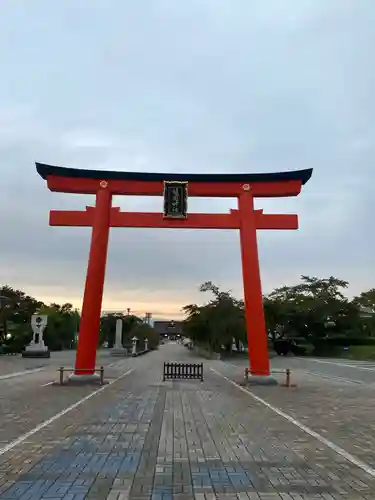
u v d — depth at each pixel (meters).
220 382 20.31
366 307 60.59
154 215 20.05
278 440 8.71
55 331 59.09
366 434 9.38
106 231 19.62
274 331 56.50
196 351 63.91
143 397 14.78
